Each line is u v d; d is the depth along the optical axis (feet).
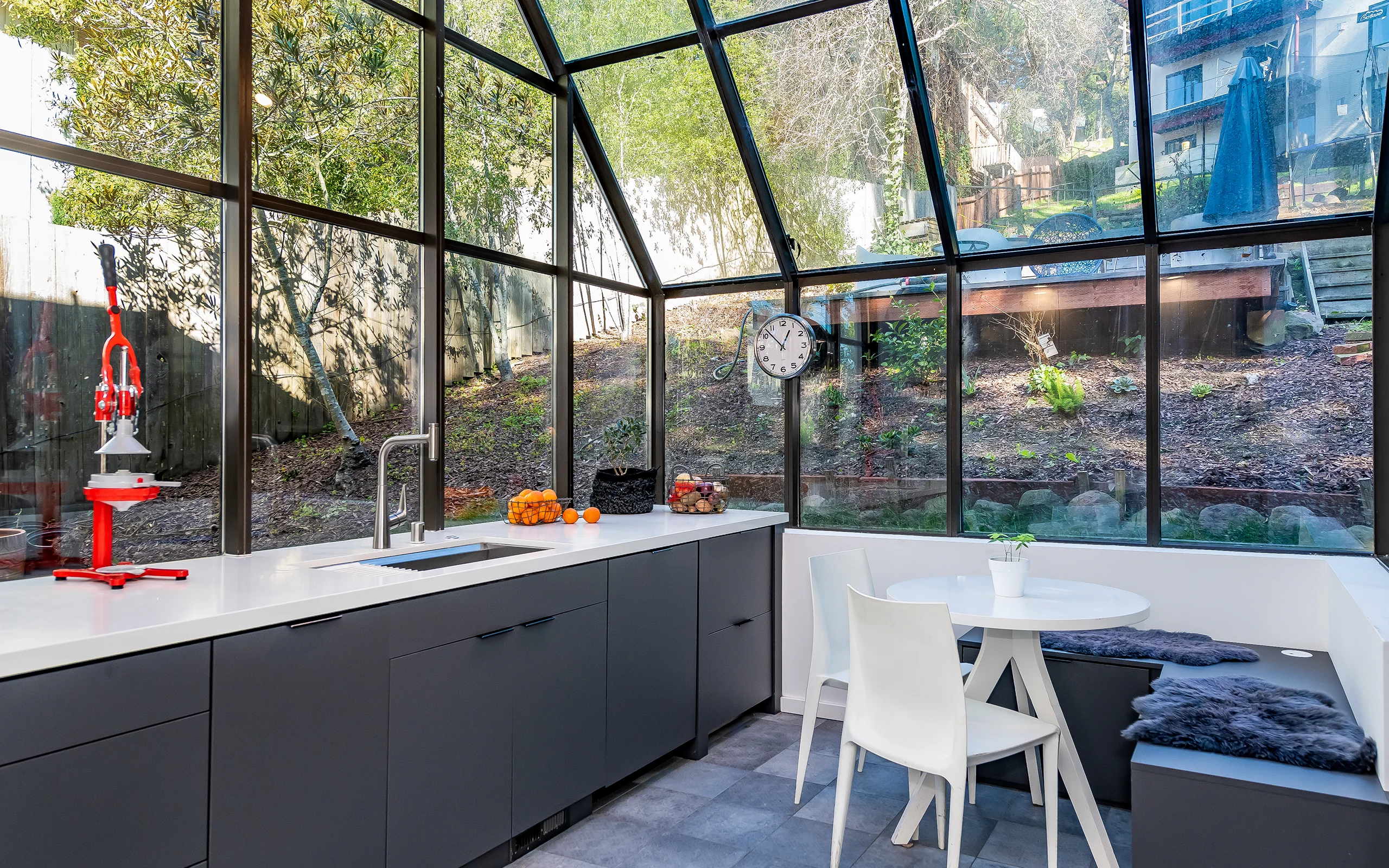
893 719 7.47
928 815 9.41
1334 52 9.05
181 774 5.28
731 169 12.95
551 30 12.47
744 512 13.47
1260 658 9.51
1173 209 10.84
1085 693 9.72
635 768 9.87
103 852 4.87
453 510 11.18
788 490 13.82
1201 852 6.53
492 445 11.78
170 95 7.77
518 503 11.15
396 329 10.12
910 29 10.53
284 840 5.92
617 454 14.19
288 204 8.83
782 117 12.10
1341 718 7.23
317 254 9.21
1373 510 10.24
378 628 6.64
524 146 12.26
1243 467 10.86
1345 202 10.05
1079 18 9.66
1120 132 10.39
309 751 6.09
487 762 7.73
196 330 8.00
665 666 10.44
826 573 10.25
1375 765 6.47
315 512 9.17
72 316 7.11
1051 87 10.37
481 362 11.59
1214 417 11.01
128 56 7.48
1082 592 9.06
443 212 10.37
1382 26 8.70
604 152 13.65
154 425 7.66
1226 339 10.94
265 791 5.80
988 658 8.99
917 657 7.21
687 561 10.93
